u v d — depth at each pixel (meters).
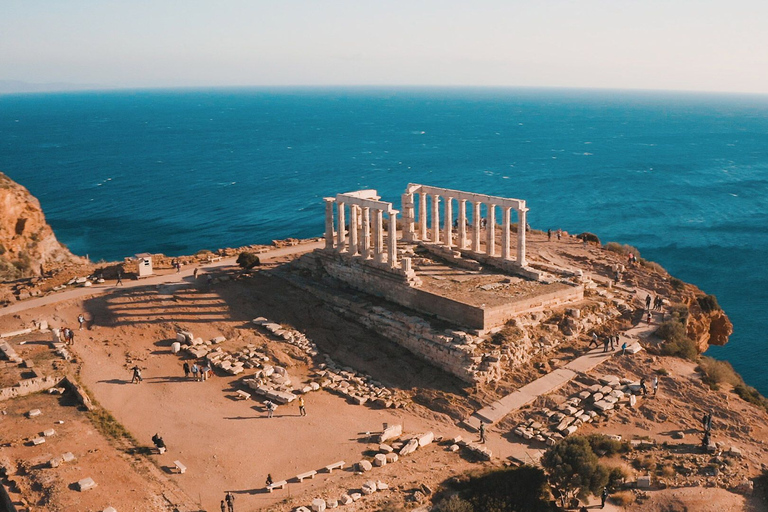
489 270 71.25
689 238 149.50
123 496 40.19
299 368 58.53
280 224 160.75
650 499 39.44
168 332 64.19
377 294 69.06
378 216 68.69
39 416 49.94
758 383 80.81
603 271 78.56
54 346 61.38
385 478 42.41
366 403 53.53
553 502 39.75
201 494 41.19
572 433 47.34
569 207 184.38
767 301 108.81
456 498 38.75
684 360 57.88
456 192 74.25
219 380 56.28
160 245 141.88
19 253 109.62
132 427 49.28
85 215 169.12
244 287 73.81
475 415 50.97
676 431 46.97
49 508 38.66
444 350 57.06
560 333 60.84
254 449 46.34
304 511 38.38
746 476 41.03
